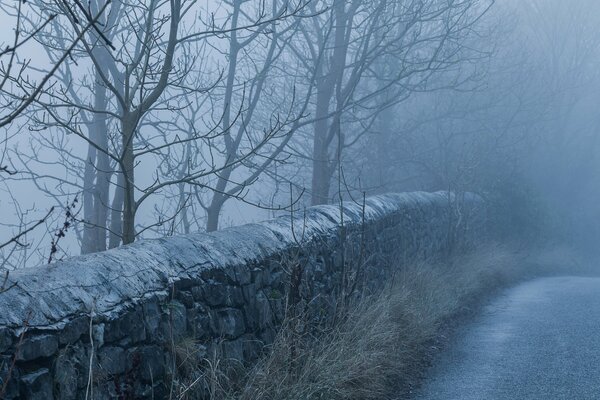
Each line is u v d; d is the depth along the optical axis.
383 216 10.62
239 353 5.70
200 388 5.03
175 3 6.48
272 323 6.32
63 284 4.07
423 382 7.45
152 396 4.58
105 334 4.17
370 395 6.56
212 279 5.45
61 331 3.84
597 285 15.60
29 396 3.58
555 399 6.77
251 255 6.11
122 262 4.65
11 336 3.54
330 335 7.11
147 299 4.62
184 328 4.98
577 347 8.89
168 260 5.09
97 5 11.24
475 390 7.12
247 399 5.28
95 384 4.06
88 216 13.56
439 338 9.50
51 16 2.95
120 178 11.45
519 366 8.04
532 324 10.65
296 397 5.58
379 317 7.80
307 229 7.55
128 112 6.36
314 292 7.27
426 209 14.02
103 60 11.34
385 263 10.29
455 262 14.30
